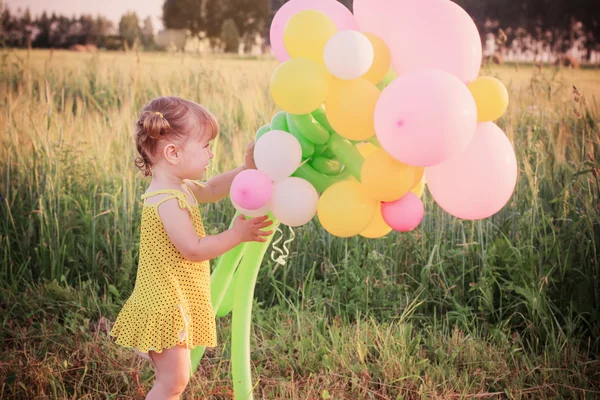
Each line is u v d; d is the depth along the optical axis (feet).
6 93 16.62
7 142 13.99
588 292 10.24
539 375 8.79
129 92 16.08
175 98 7.06
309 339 9.54
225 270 7.32
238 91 16.15
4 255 11.82
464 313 10.40
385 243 11.86
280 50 6.48
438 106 5.02
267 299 11.51
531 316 10.06
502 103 5.80
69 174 13.01
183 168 6.97
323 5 6.23
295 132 6.06
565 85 15.19
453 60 5.66
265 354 9.32
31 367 8.59
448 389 8.39
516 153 12.60
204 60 19.66
